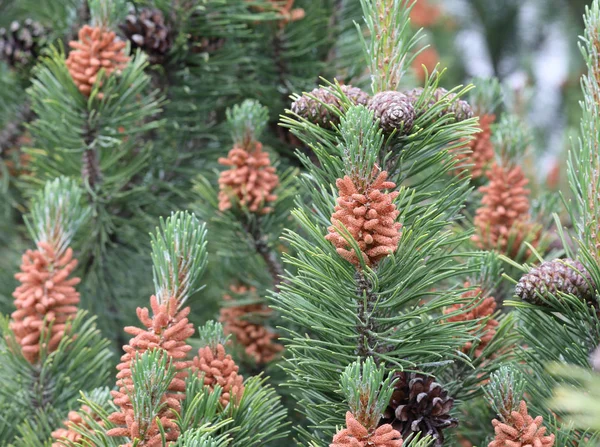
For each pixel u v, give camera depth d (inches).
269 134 46.2
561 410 34.6
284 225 42.4
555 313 35.2
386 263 33.5
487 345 36.3
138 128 43.5
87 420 35.0
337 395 34.7
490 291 37.2
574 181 35.6
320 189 35.9
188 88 45.0
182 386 33.8
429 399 34.0
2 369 38.1
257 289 44.6
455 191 35.2
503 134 41.4
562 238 36.0
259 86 46.3
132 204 46.4
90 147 42.7
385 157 34.1
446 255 34.1
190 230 34.6
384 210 32.4
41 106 45.8
